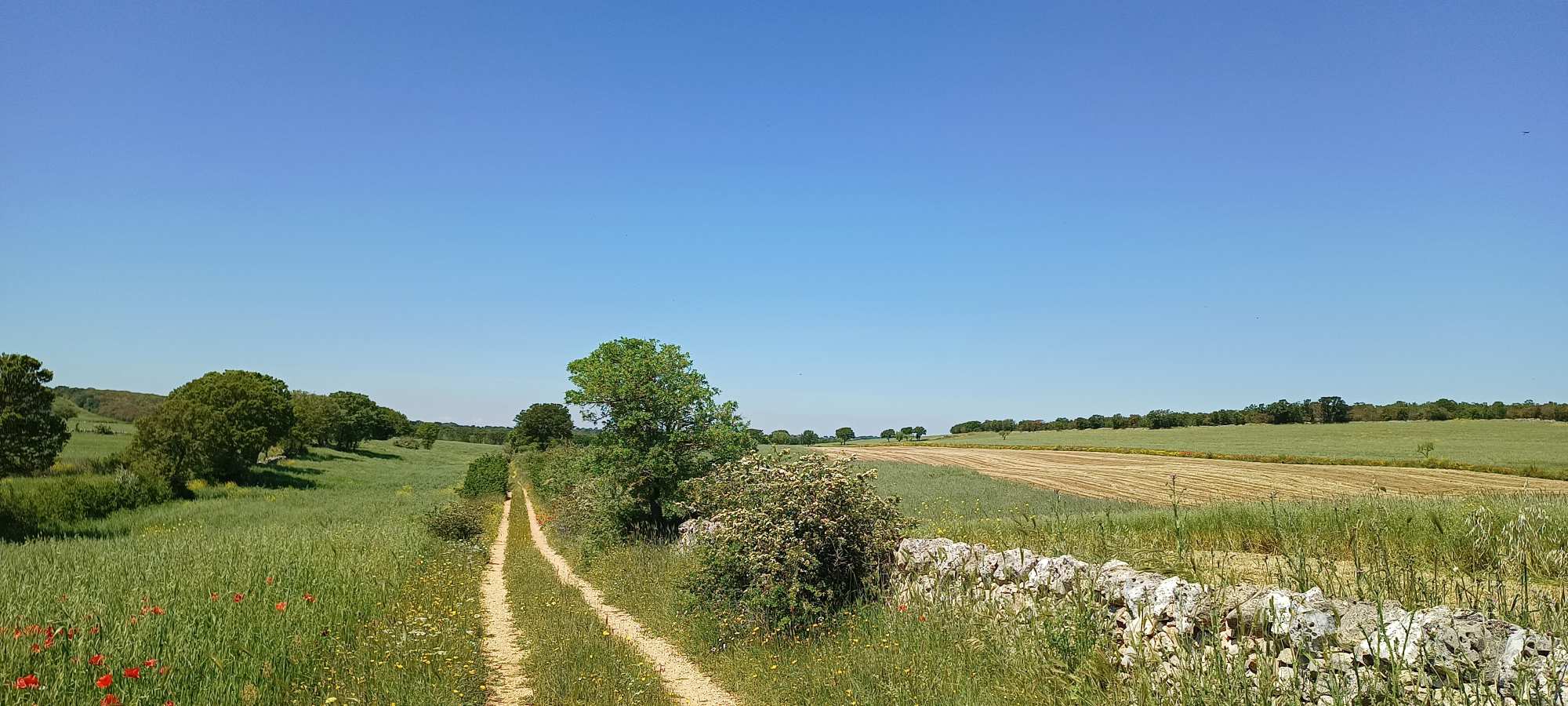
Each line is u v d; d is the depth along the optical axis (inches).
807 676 323.3
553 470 1633.9
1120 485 1674.5
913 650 313.9
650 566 657.0
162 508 1444.4
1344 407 3841.0
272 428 2215.8
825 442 4650.6
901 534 448.5
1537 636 172.7
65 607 363.3
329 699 271.0
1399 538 334.3
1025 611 296.5
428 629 393.4
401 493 2037.4
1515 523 249.1
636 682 333.7
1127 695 228.4
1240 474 1904.5
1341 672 193.2
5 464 1195.9
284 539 753.6
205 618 361.1
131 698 252.8
